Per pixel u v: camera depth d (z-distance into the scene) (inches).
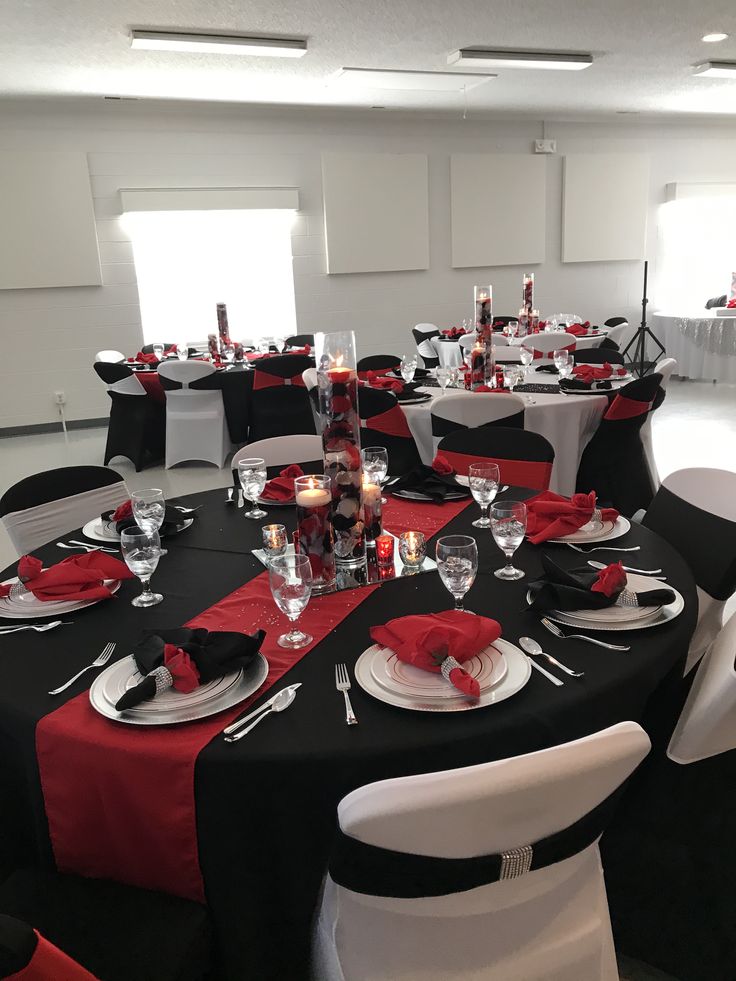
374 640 54.8
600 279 379.9
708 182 383.2
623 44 239.0
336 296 335.9
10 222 282.0
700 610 78.2
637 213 374.6
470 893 40.1
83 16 191.0
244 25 204.7
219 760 42.8
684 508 83.9
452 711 45.7
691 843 54.3
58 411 303.1
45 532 92.4
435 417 141.8
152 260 313.1
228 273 324.5
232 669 50.0
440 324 356.2
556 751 35.6
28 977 29.2
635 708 50.8
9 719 48.5
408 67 252.5
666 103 328.8
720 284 405.1
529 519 75.4
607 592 56.2
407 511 85.1
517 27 218.1
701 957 55.2
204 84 259.8
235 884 45.4
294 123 312.8
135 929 44.1
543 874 41.4
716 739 54.6
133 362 249.1
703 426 259.3
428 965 41.4
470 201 345.7
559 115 346.3
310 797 43.8
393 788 34.4
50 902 46.1
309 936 47.9
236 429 229.9
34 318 293.9
